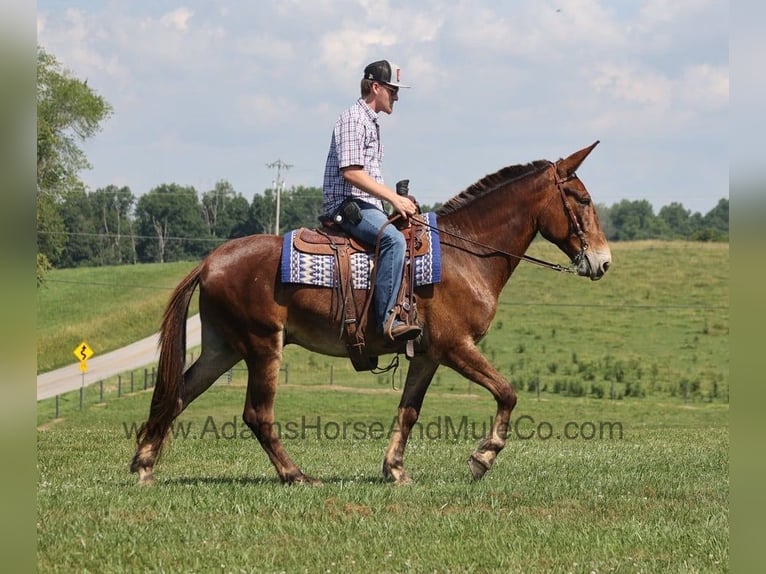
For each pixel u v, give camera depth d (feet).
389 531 29.99
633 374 209.36
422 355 39.68
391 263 37.42
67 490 36.65
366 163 38.32
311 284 37.81
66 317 303.07
